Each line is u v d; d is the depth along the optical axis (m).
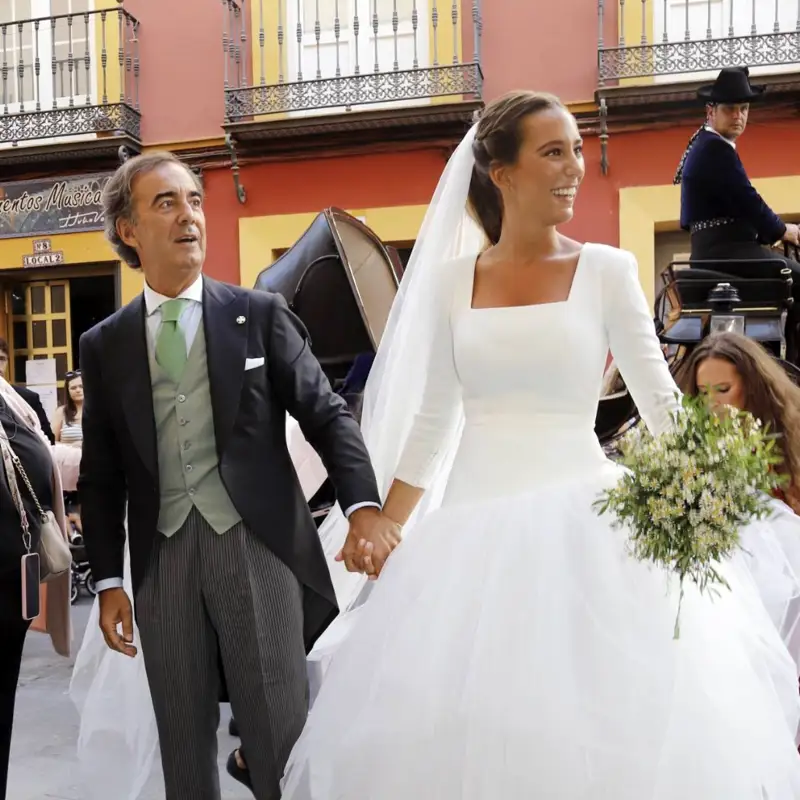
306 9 8.77
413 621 1.87
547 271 2.04
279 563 2.06
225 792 3.18
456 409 2.17
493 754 1.67
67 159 8.98
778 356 3.58
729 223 4.05
